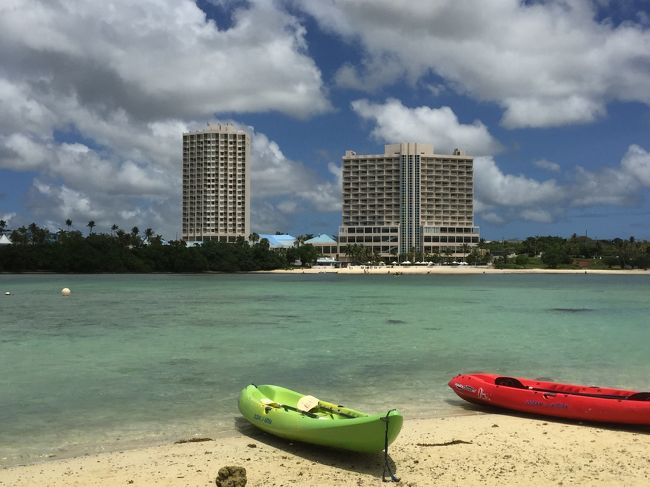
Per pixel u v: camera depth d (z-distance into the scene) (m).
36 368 26.75
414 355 30.62
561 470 13.05
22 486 12.12
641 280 163.38
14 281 128.75
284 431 14.81
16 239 190.75
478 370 26.38
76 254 170.25
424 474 12.77
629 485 12.18
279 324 45.75
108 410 19.09
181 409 19.22
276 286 115.06
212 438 15.88
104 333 39.69
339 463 13.48
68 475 12.77
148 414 18.59
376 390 22.25
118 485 12.16
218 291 95.38
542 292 98.69
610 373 25.75
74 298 76.62
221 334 39.31
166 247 192.62
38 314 53.91
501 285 128.00
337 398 20.98
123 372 25.78
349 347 33.47
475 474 12.79
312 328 42.97
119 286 109.50
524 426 16.66
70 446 15.38
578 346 34.09
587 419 16.70
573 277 190.25
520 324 46.72
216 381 23.84
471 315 54.78
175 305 65.50
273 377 24.70
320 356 30.23
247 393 17.16
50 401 20.39
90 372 25.78
